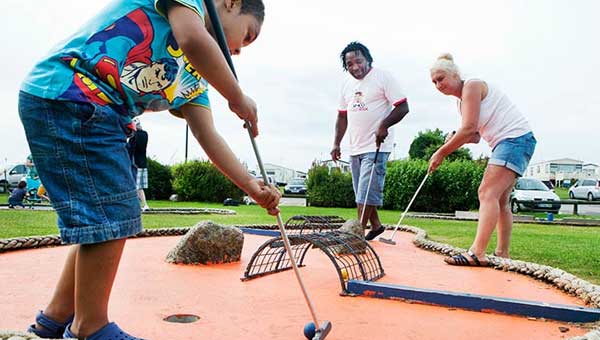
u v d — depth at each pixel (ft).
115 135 4.70
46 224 18.11
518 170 11.19
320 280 9.29
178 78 5.27
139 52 4.83
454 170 47.01
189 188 55.98
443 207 47.47
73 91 4.48
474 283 9.34
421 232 17.65
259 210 38.32
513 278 9.88
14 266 9.84
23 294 7.52
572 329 6.43
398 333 6.14
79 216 4.44
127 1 4.92
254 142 5.71
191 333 5.93
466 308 7.38
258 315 6.79
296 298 7.80
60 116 4.47
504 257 11.98
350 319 6.72
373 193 15.34
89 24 4.89
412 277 9.87
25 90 4.61
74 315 4.96
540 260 11.75
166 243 14.01
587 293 7.96
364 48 15.30
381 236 17.83
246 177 5.80
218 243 10.77
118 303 7.22
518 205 48.19
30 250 11.97
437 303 7.57
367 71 15.35
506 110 11.39
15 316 6.36
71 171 4.49
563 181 165.48
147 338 5.69
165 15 4.83
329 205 53.21
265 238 15.98
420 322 6.65
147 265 10.35
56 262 10.34
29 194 45.21
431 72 12.23
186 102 5.70
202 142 5.81
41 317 5.13
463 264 11.29
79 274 4.63
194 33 4.66
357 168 16.17
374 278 9.45
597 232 21.85
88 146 4.50
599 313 6.59
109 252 4.64
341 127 17.19
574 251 13.52
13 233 14.73
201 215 29.76
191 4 4.74
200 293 7.99
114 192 4.62
